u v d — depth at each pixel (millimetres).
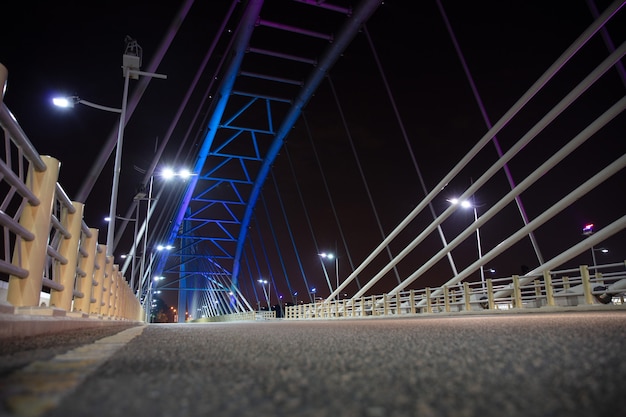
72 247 6914
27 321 3965
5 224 4246
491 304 17219
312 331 5832
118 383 1690
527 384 1641
